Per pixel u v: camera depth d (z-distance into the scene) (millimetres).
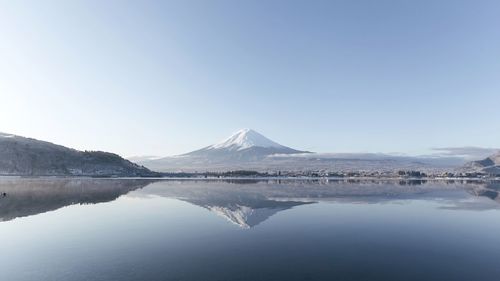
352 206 48375
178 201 55062
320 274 17984
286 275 17812
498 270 18750
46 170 189750
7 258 21156
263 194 70812
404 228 31094
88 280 17172
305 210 43656
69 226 32125
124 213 40719
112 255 21688
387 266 19406
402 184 122500
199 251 22672
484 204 51219
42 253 22297
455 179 193250
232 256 21438
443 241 25875
